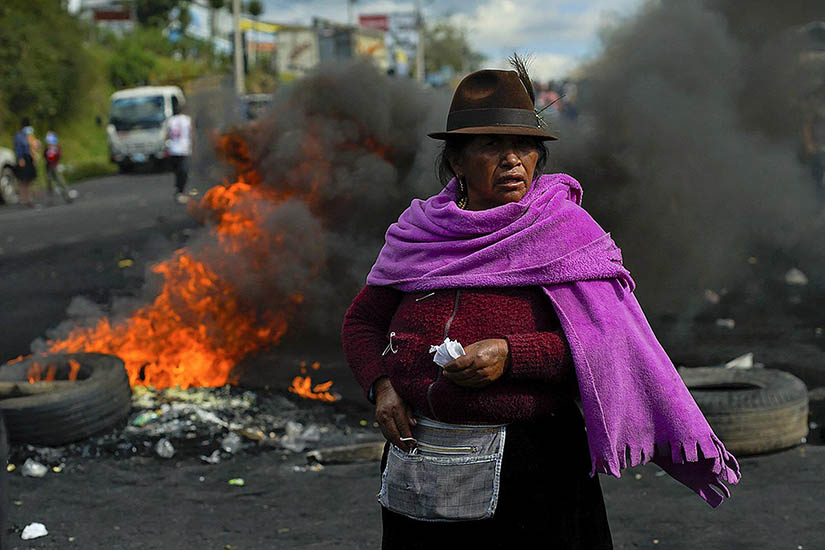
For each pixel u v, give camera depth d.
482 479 1.91
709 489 1.97
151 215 16.77
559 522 1.93
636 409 1.88
